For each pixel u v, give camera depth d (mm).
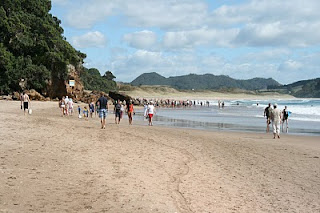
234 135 20797
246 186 8891
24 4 69688
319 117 41031
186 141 16344
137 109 61406
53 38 68875
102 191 7188
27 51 66125
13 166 8469
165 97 183500
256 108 76562
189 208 6844
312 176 10164
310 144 17078
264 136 20734
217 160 12078
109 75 175750
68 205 6160
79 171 8656
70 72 68375
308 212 7137
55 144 12180
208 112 55281
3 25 62625
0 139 12078
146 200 6914
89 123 23484
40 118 22438
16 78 61250
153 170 9680
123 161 10438
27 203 6035
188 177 9344
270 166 11414
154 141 15359
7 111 32094
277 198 7996
